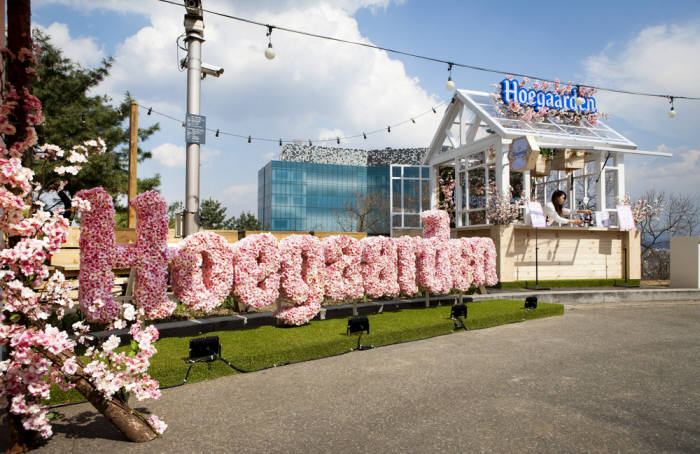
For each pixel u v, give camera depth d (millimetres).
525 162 13305
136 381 3832
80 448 3602
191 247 6988
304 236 8305
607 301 13570
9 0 3893
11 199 3438
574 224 15539
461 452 3539
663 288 15117
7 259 3508
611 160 16984
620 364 6340
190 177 10109
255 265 7590
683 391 5148
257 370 5938
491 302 11477
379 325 8141
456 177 17594
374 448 3605
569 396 4930
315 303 8250
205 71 10648
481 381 5465
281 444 3682
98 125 16031
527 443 3713
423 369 6004
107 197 5996
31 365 3428
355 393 5000
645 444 3717
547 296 12883
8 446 3588
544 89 17188
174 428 4020
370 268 9492
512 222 14203
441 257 10602
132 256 6262
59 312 3973
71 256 8305
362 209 67062
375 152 82250
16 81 3912
